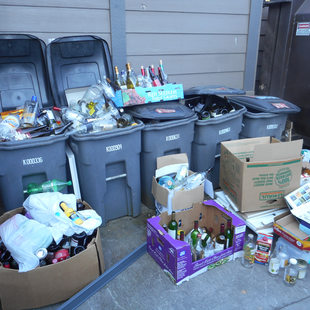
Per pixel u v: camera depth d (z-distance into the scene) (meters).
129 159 2.34
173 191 2.14
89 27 2.90
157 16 3.17
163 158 2.41
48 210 1.86
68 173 2.40
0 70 2.45
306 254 2.03
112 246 2.30
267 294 1.88
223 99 2.92
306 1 3.65
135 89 2.35
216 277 2.01
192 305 1.81
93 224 1.88
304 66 3.71
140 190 2.64
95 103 2.45
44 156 2.03
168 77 3.49
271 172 2.20
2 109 2.46
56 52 2.59
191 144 2.72
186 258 1.87
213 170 2.88
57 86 2.62
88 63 2.74
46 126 2.16
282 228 2.13
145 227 2.52
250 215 2.31
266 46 4.13
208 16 3.44
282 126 3.03
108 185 2.42
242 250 2.15
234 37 3.70
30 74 2.56
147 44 3.23
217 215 2.27
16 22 2.62
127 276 2.02
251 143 2.59
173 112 2.41
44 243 1.73
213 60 3.68
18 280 1.65
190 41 3.46
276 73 4.08
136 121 2.42
